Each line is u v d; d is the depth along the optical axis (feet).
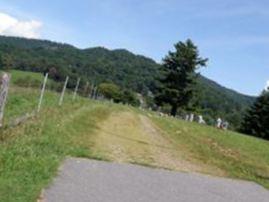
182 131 104.06
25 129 47.50
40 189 28.99
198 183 42.04
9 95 76.07
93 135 59.93
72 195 30.07
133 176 39.68
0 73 42.96
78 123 67.41
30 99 79.25
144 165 46.01
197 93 267.39
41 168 34.12
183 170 47.80
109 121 88.07
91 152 46.50
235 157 72.90
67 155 42.65
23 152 37.19
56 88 146.10
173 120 152.05
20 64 190.29
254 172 58.85
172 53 267.39
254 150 94.73
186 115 244.01
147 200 32.76
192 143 78.95
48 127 53.01
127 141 62.34
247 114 274.16
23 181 29.73
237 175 51.75
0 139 39.73
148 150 57.47
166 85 265.34
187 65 265.54
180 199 34.88
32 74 162.71
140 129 85.71
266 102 268.82
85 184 33.65
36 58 245.45
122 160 46.44
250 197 40.42
